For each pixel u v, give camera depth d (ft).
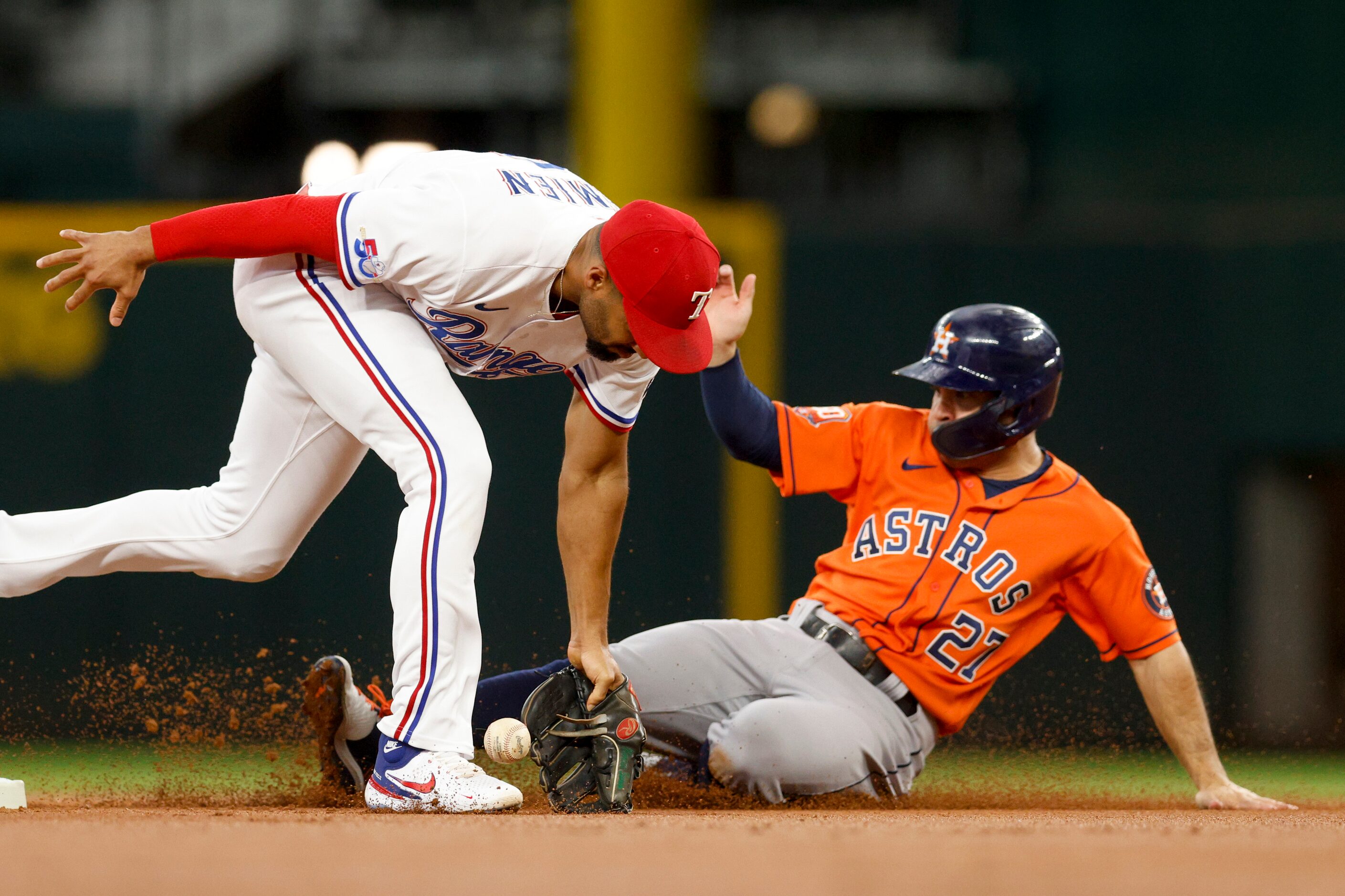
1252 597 88.84
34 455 85.87
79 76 126.93
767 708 41.01
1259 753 88.12
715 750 41.37
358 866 21.33
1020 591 43.04
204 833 26.48
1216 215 94.79
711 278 32.83
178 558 35.88
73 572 35.96
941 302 88.28
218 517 35.65
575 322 34.19
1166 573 87.97
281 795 42.24
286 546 36.27
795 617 44.62
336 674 37.99
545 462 83.20
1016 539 43.06
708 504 85.56
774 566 85.20
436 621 32.86
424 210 32.32
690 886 19.21
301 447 35.29
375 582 82.64
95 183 108.06
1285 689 89.20
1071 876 20.48
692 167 97.60
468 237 32.22
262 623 82.58
